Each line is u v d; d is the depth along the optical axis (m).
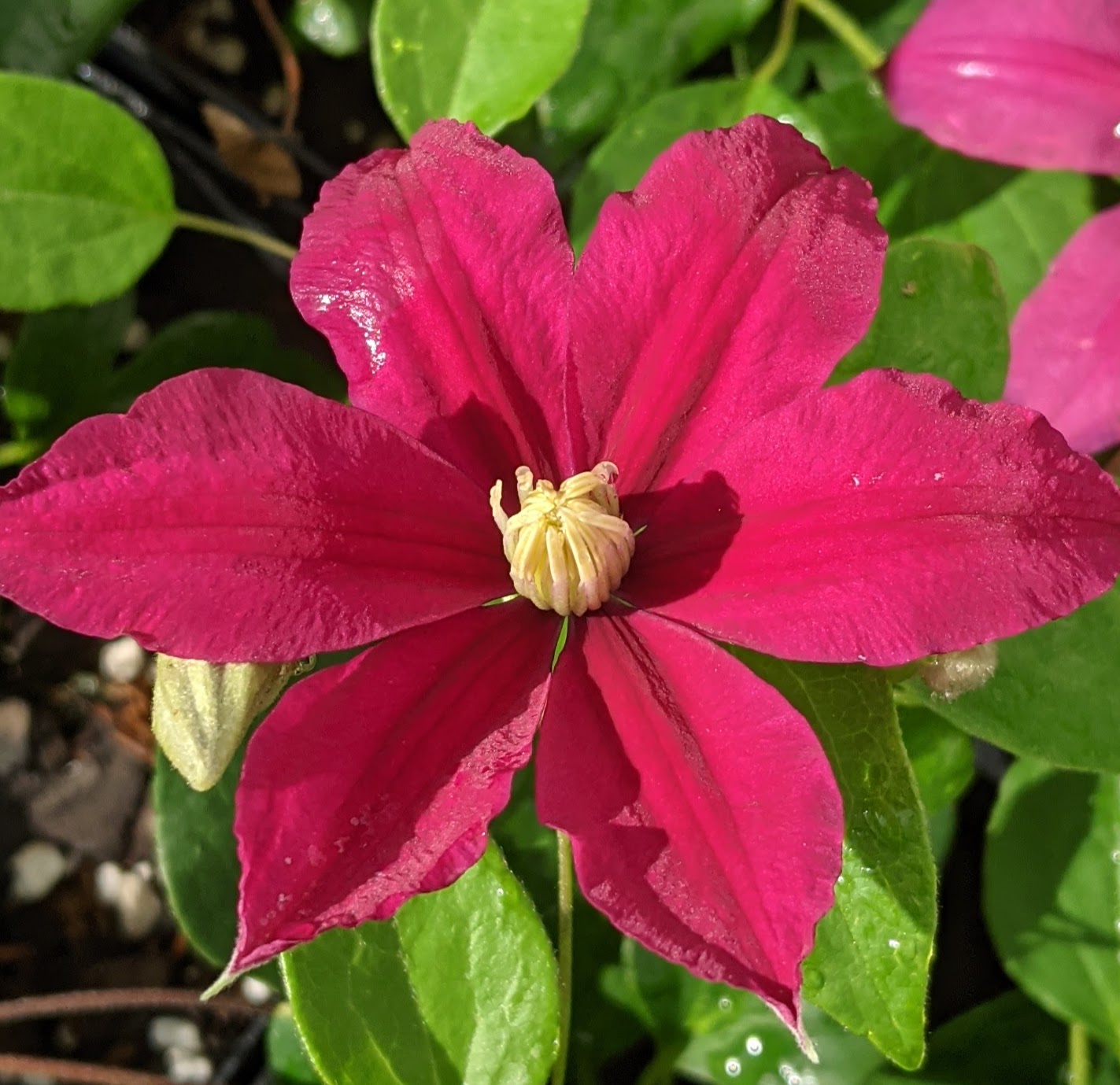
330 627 0.13
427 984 0.17
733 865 0.12
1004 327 0.19
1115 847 0.22
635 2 0.25
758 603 0.14
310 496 0.13
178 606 0.13
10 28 0.23
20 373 0.26
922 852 0.16
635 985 0.23
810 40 0.27
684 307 0.15
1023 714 0.18
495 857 0.17
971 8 0.21
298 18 0.31
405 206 0.15
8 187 0.20
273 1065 0.25
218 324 0.27
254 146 0.31
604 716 0.14
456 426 0.15
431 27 0.21
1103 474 0.13
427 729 0.13
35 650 0.29
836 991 0.16
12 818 0.29
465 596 0.14
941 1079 0.23
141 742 0.29
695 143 0.14
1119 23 0.21
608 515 0.14
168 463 0.13
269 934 0.11
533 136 0.27
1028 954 0.22
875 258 0.14
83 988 0.28
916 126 0.22
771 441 0.14
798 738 0.12
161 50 0.31
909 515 0.13
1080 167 0.21
